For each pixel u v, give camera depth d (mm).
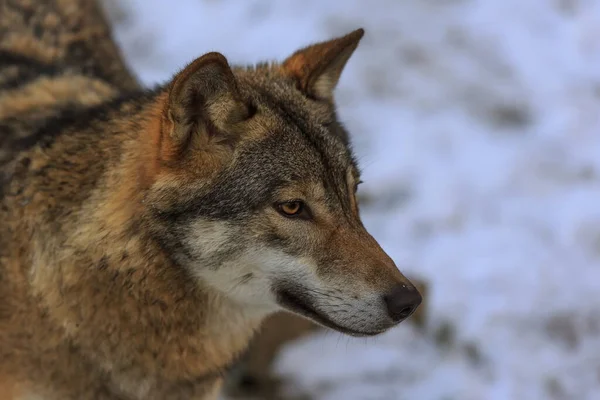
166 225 6723
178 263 6883
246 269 6922
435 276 11859
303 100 7410
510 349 11008
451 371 10656
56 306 7074
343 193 7039
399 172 13438
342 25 15938
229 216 6699
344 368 10656
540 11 16750
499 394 10453
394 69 15336
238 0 16484
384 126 14281
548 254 12352
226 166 6699
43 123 7680
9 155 7457
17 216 7148
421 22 16281
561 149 14180
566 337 11273
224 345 7629
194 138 6590
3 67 8672
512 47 16031
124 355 7297
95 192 6965
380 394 10422
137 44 15406
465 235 12633
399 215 12867
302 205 6832
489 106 14977
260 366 10586
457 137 14242
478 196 13234
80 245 6918
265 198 6727
